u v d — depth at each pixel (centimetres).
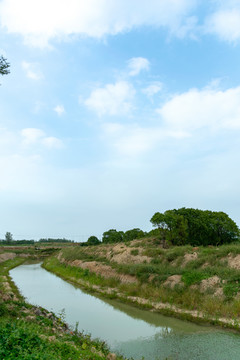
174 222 3769
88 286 2595
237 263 2147
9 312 1218
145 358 1048
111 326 1452
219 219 4009
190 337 1245
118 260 3353
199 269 2280
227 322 1385
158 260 2941
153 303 1830
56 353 727
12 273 3994
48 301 2070
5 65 1328
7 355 632
